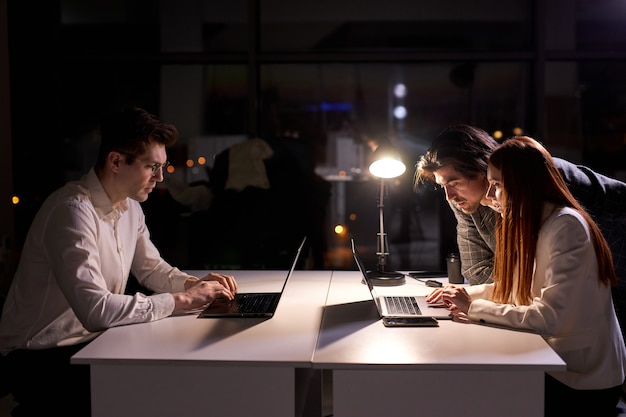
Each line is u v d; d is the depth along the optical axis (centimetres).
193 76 404
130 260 228
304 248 378
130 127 196
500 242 197
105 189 204
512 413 151
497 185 192
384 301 217
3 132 369
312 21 404
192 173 411
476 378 151
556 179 187
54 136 393
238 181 371
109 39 400
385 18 406
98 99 403
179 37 399
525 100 394
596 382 177
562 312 173
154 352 160
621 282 207
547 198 185
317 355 157
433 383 152
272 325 188
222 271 283
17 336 196
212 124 404
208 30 396
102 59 390
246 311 201
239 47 389
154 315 193
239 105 395
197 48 399
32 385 193
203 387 156
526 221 183
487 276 238
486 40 400
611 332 181
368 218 420
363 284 255
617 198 209
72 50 390
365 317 198
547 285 179
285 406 155
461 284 252
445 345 165
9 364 194
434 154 219
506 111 398
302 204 378
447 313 197
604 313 181
